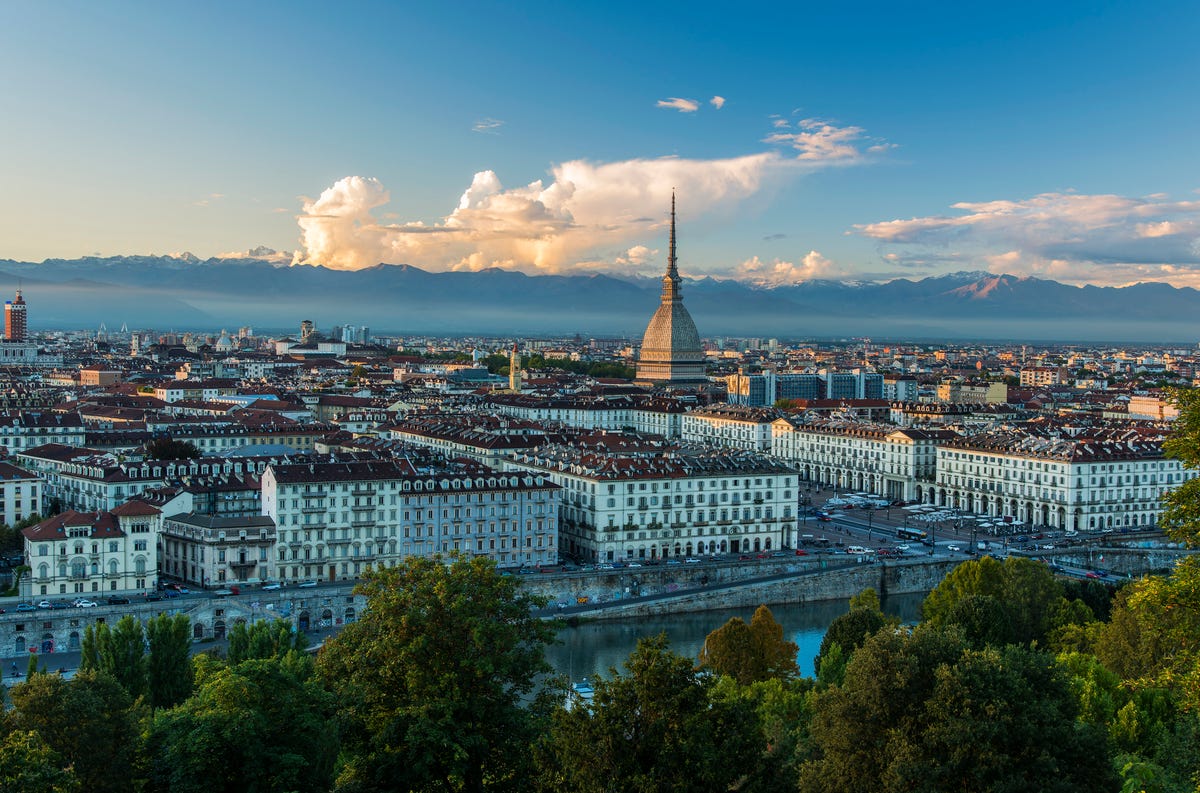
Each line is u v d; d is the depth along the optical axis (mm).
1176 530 170875
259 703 188625
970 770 161875
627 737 168875
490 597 195375
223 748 185250
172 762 187125
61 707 191375
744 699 182250
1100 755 168375
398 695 192750
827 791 171250
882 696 171375
